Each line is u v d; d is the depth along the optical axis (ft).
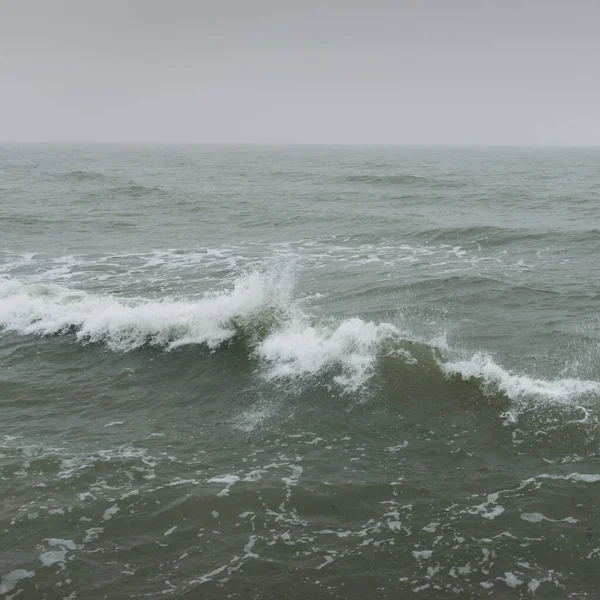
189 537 19.03
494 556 18.13
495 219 82.58
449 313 40.78
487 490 21.22
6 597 16.60
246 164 233.14
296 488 21.42
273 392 28.76
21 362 32.48
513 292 45.14
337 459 23.34
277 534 19.17
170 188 123.95
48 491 21.12
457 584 17.19
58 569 17.61
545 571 17.56
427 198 107.65
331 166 219.20
